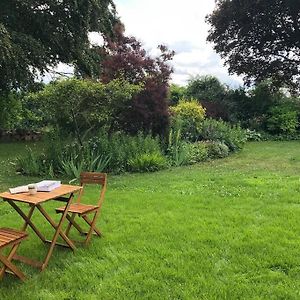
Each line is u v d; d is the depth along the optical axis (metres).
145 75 12.66
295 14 21.05
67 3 15.19
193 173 9.62
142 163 10.03
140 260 4.14
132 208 6.23
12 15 14.53
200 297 3.33
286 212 5.75
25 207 6.44
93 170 9.62
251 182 8.05
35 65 14.59
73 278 3.78
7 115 16.84
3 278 3.83
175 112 14.28
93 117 10.73
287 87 22.44
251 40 22.14
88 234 4.68
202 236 4.78
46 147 10.93
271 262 3.97
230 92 22.30
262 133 18.89
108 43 13.84
